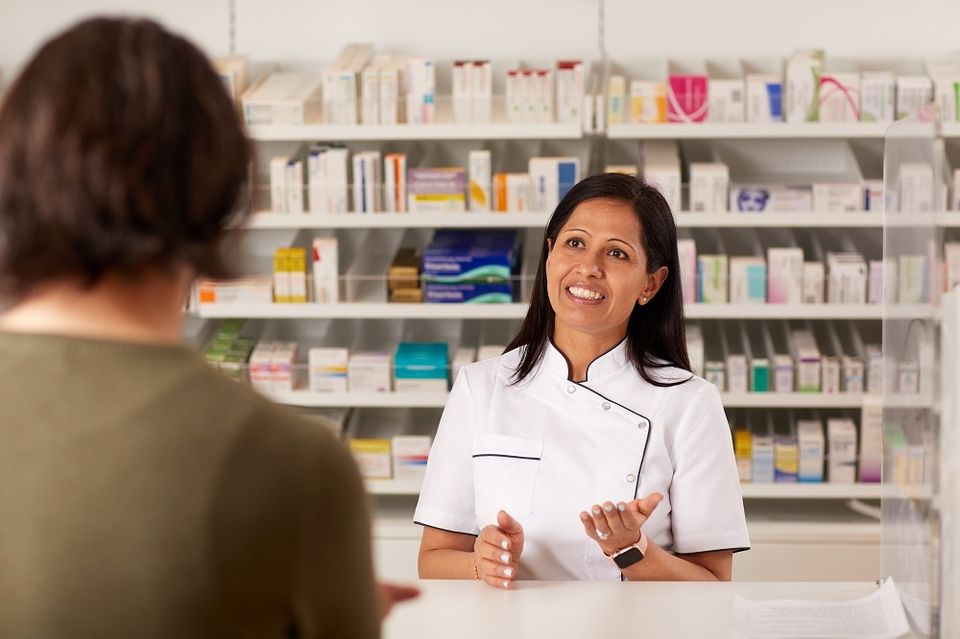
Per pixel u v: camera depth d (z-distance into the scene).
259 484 0.73
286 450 0.74
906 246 1.68
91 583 0.70
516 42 3.87
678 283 1.98
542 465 1.93
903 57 3.81
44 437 0.71
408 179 3.63
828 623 1.67
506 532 1.79
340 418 3.81
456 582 1.82
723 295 3.62
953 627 1.51
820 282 3.61
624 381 1.95
